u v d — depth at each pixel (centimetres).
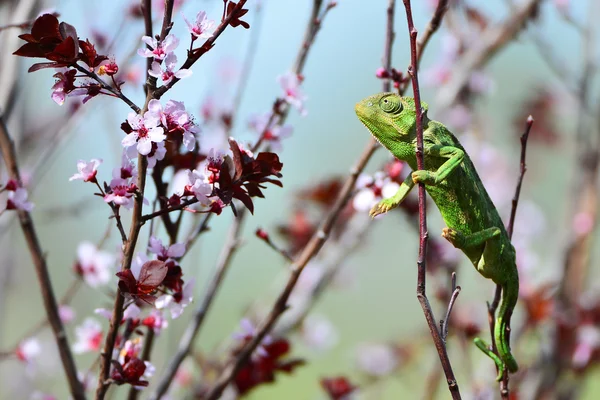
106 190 429
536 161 1266
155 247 463
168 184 520
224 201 419
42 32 399
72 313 714
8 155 530
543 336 912
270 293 966
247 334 633
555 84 1270
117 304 431
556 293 947
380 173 618
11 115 730
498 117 1377
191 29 412
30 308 1276
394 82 599
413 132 500
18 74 725
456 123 1033
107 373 442
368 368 1053
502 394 509
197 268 713
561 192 1288
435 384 836
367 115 507
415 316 1598
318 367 1391
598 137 992
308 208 1011
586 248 977
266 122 649
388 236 1474
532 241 1185
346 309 1597
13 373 988
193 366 830
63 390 1012
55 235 1359
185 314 859
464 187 497
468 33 1019
